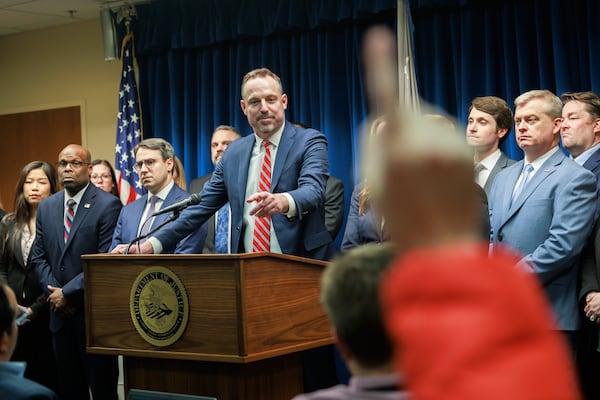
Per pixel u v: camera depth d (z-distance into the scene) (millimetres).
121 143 6094
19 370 1575
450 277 291
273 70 5590
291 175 2904
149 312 2395
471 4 4828
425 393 283
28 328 4289
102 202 4211
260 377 2359
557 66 4477
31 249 4367
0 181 7293
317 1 5324
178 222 2936
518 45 4660
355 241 3070
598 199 3018
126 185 6062
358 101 5227
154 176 3752
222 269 2219
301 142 2936
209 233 4129
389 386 842
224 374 2316
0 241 4438
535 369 275
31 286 4359
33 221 4504
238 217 2939
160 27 5988
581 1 4445
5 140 7254
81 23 6793
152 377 2492
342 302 894
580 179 2811
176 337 2324
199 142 5918
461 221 297
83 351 4051
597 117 3342
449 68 4980
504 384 272
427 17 5012
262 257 2248
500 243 2967
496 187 3135
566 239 2730
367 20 5199
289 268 2344
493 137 3566
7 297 1696
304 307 2385
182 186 4375
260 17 5605
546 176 2908
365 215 3004
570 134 3371
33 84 7082
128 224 3799
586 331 2900
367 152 309
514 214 2941
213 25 5773
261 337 2236
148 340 2402
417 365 288
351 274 906
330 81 5328
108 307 2514
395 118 307
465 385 275
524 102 2994
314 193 2699
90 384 4047
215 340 2244
